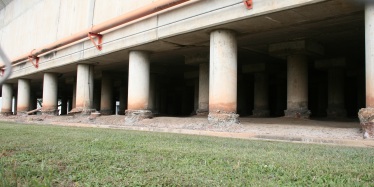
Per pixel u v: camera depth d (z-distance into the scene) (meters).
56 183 4.79
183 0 16.95
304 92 20.53
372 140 10.85
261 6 14.30
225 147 9.30
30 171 5.35
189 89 48.50
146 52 21.95
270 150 8.77
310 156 7.63
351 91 36.75
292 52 20.41
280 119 19.20
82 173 5.36
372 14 12.17
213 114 16.34
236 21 15.46
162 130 17.08
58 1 31.02
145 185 4.68
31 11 36.75
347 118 24.64
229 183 4.73
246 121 18.19
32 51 32.47
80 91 27.17
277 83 35.72
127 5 21.97
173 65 31.48
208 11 16.28
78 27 27.27
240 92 33.72
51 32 31.69
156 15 19.11
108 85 34.84
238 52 23.91
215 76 16.53
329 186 4.71
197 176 5.23
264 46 22.02
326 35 19.16
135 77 21.55
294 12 14.23
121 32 21.75
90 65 27.62
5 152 7.36
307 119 19.09
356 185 4.73
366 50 12.35
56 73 33.19
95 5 25.45
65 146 8.67
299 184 4.79
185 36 18.25
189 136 13.16
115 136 12.28
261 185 4.68
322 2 12.99
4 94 41.97
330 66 26.27
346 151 8.71
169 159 6.80
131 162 6.39
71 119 26.20
